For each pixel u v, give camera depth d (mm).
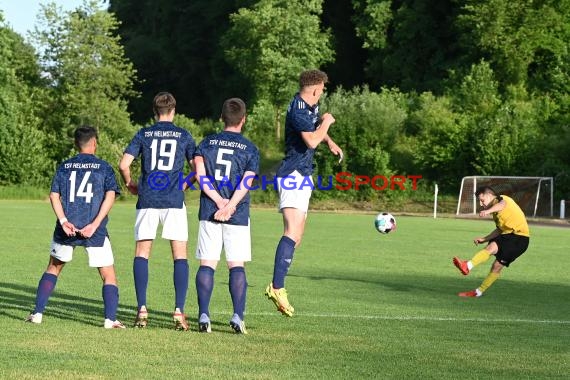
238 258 24531
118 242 58500
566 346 23391
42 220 79000
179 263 25453
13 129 136000
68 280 36656
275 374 18406
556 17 155625
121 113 156250
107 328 24438
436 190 117312
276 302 25797
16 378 17297
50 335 22750
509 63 154500
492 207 36594
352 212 125625
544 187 124750
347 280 40625
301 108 25688
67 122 153750
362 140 135500
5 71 150750
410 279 41969
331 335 24141
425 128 137875
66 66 154000
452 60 168000
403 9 169625
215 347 21594
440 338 24266
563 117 137750
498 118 132375
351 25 187250
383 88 155750
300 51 161000
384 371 19125
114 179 25531
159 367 18797
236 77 185625
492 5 153500
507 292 37969
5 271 39688
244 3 182375
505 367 19953
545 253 60250
